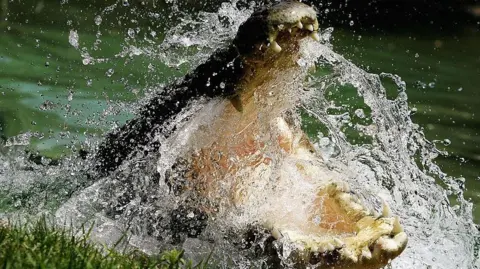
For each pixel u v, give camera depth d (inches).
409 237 288.8
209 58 258.2
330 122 345.1
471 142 498.9
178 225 256.8
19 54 613.6
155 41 699.4
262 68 241.8
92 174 296.2
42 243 213.3
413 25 882.1
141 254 238.1
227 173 256.2
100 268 204.2
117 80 530.6
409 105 586.2
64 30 714.2
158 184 264.4
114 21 753.6
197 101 260.5
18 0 780.0
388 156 323.3
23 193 304.7
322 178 254.5
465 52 811.4
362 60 739.4
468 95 633.6
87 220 260.5
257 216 241.8
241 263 240.8
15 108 457.7
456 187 384.8
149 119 278.7
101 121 410.0
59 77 543.5
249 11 297.0
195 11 757.3
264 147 263.6
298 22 231.8
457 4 948.0
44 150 375.2
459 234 302.4
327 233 240.7
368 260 222.8
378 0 921.5
